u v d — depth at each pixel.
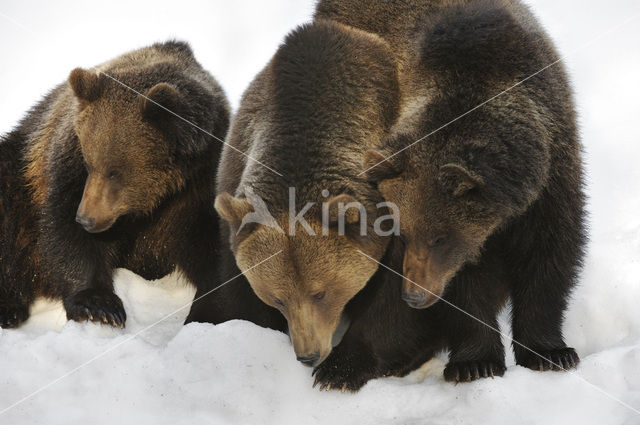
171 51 11.58
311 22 10.76
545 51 9.58
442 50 9.15
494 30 9.12
